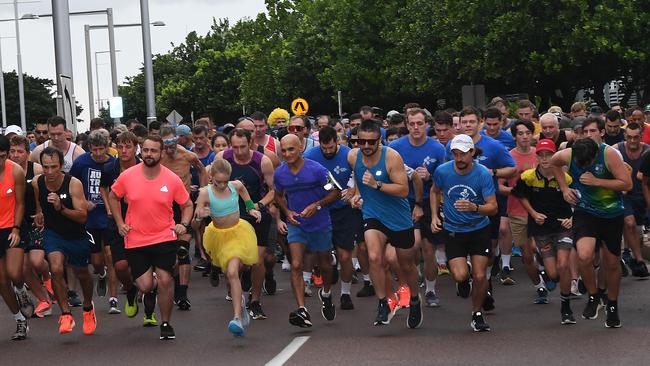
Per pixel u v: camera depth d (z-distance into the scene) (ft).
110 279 41.27
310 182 35.65
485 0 123.03
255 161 39.40
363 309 39.81
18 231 35.42
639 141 44.80
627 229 45.01
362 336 33.78
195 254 55.47
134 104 312.09
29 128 331.57
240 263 34.40
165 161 44.98
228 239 34.65
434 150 40.81
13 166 35.42
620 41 115.44
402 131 51.06
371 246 34.37
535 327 34.45
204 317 39.45
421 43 140.46
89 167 41.09
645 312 36.50
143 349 33.06
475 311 34.24
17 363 31.58
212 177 34.60
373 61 169.99
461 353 30.19
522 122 44.27
